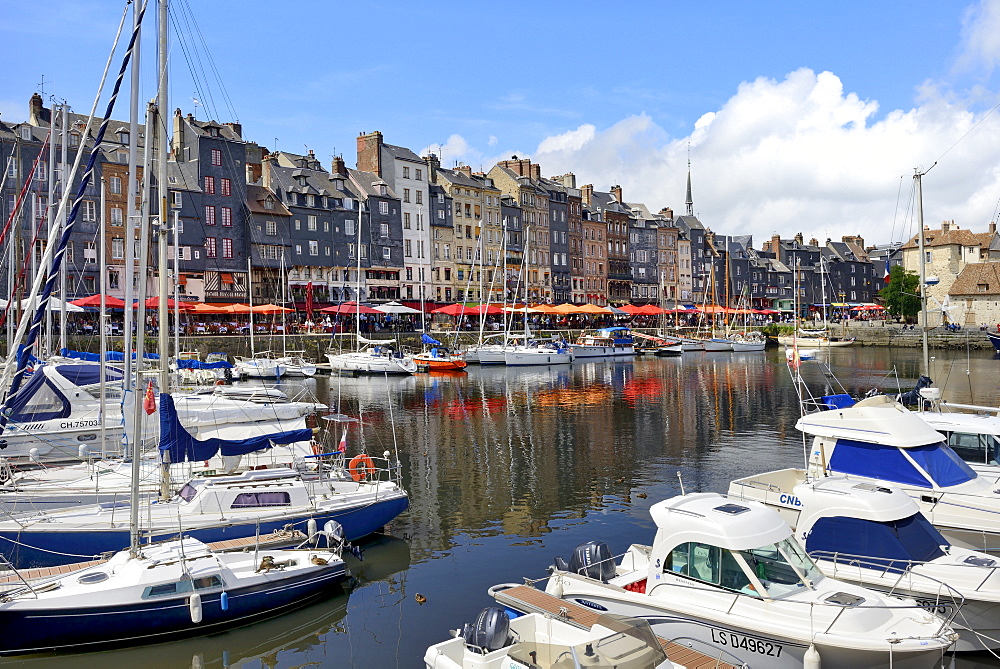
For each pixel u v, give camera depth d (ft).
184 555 42.24
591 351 246.27
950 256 316.60
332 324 220.02
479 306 251.19
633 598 35.99
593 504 67.77
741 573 33.96
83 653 38.86
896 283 315.37
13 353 54.39
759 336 295.89
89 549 48.01
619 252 387.34
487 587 48.37
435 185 298.15
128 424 62.44
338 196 258.37
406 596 47.11
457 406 133.18
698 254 436.35
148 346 160.35
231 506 51.70
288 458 65.16
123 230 193.47
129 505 51.55
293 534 50.34
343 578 47.73
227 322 206.90
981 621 35.47
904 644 30.19
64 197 56.80
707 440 98.63
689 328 333.21
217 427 73.56
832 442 49.60
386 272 274.16
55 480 56.39
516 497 70.23
